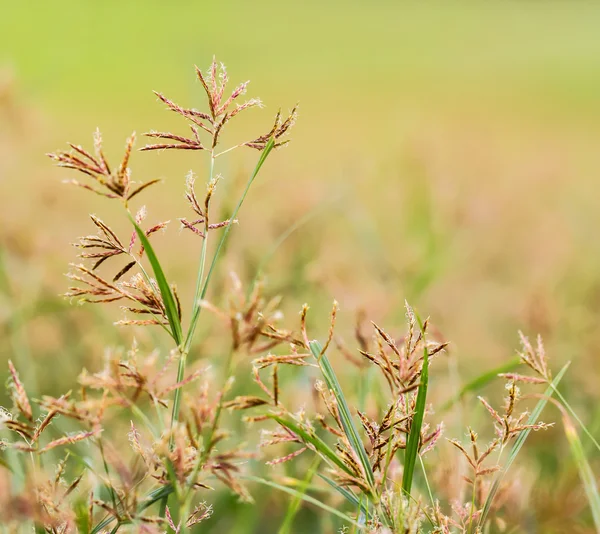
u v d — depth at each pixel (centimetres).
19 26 655
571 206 334
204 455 115
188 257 225
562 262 257
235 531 136
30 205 200
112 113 465
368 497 118
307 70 798
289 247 202
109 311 181
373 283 212
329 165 340
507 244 268
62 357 182
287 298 186
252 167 177
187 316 162
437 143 346
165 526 120
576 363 175
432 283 217
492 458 137
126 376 115
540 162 415
